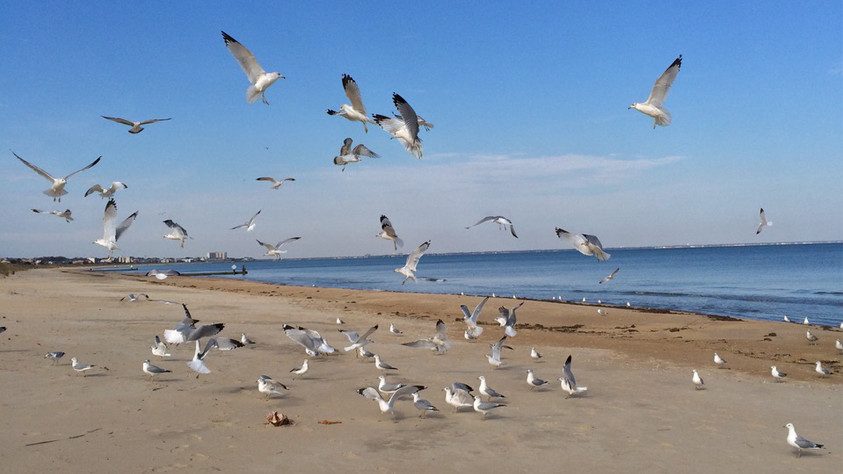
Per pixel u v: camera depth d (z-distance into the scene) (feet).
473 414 41.42
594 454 33.86
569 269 411.75
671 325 99.25
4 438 33.42
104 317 90.94
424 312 121.29
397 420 39.42
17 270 298.76
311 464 31.19
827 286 195.93
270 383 43.06
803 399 48.01
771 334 87.40
